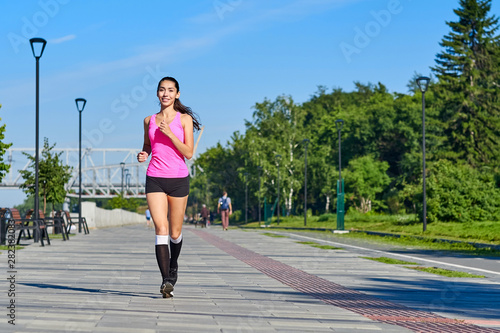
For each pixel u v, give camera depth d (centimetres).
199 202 19525
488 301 1022
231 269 1488
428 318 814
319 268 1570
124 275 1270
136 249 2181
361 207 10925
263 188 11894
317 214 13612
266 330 675
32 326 638
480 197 4278
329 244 2789
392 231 3928
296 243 2745
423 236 3297
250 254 2034
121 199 14425
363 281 1287
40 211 2870
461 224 3966
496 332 725
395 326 739
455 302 999
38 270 1352
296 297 998
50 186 4572
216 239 3108
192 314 762
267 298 971
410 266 1684
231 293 1022
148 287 1062
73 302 841
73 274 1273
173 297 927
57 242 2639
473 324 780
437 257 2128
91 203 5347
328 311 849
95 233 3991
